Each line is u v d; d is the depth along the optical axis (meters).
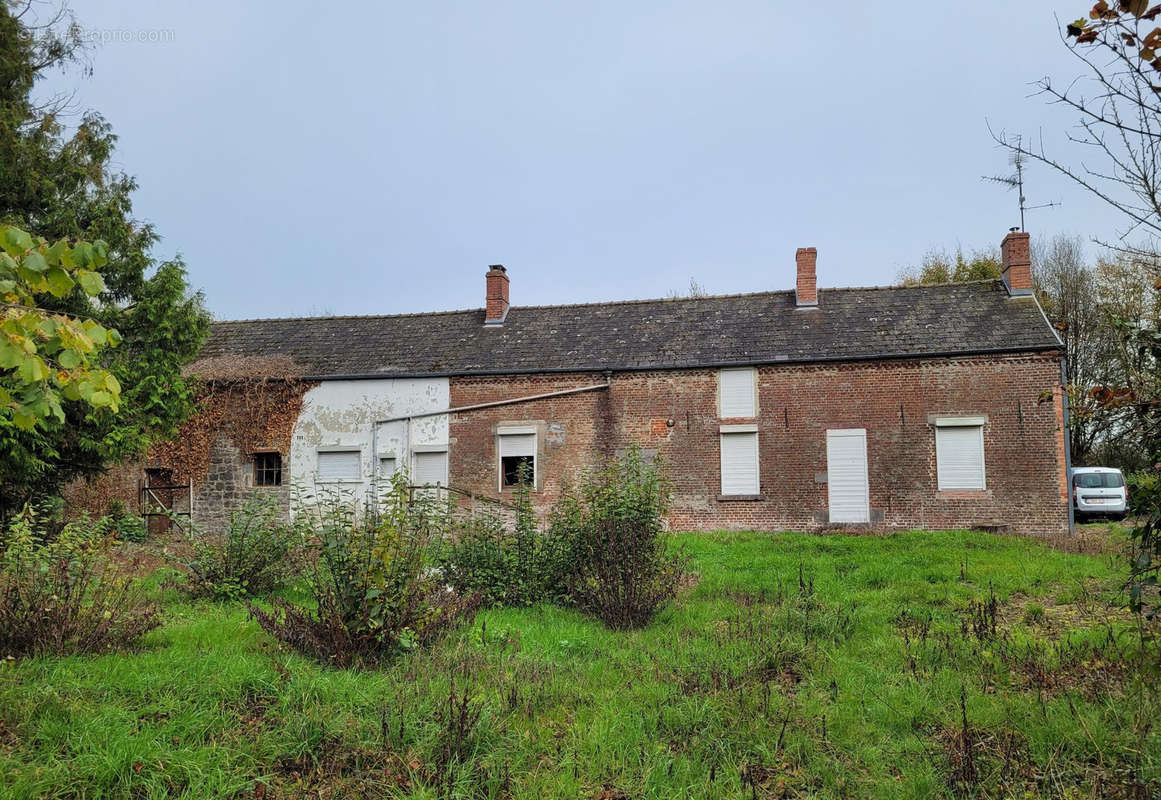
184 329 17.03
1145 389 4.90
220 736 5.62
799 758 5.65
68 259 3.75
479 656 7.65
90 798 4.82
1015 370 19.52
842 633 8.73
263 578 11.36
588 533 10.50
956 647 8.02
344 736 5.72
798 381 20.77
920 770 5.39
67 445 15.02
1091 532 19.80
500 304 25.11
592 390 21.83
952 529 19.45
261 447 23.39
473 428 22.42
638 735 5.98
